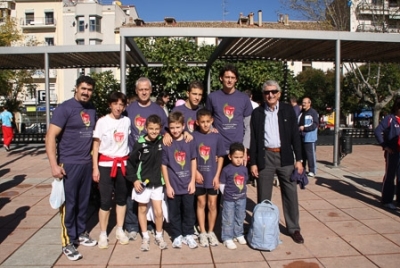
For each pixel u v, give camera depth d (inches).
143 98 186.2
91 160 171.0
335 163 392.8
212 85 649.0
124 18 1775.3
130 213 185.3
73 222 167.9
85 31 1612.9
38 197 266.7
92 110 169.6
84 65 559.8
